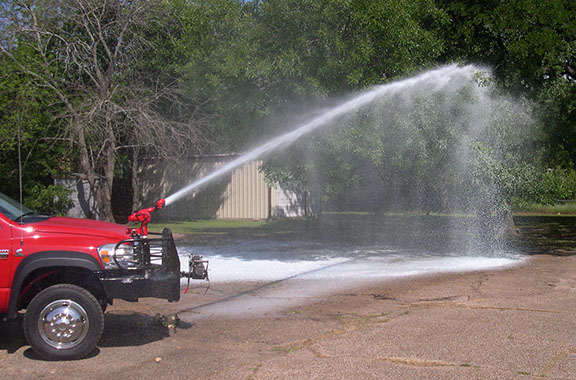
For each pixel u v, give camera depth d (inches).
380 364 218.2
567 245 619.5
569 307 314.7
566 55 565.0
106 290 237.5
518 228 829.2
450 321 283.9
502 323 278.8
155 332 270.7
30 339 228.8
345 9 444.5
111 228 259.1
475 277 415.2
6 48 699.4
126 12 764.0
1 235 233.1
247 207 1013.2
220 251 572.1
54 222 255.0
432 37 514.3
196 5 513.7
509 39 563.5
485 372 207.6
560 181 575.2
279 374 208.8
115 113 717.3
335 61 441.1
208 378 206.2
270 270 451.8
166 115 836.0
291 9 451.5
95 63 738.2
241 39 467.8
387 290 367.9
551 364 215.9
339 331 268.5
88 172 764.0
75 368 219.9
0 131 653.3
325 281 403.2
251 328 276.2
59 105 745.0
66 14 737.6
